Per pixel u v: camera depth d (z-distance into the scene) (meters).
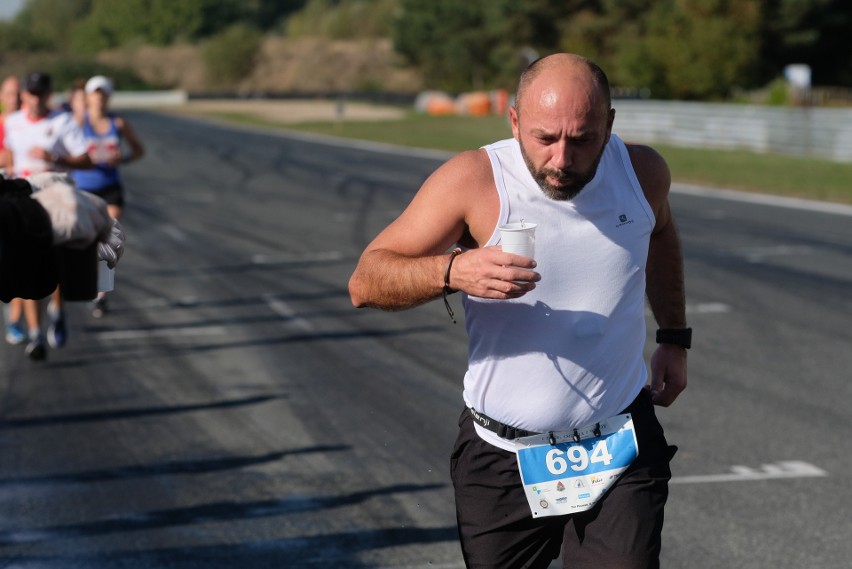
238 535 17.45
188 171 94.75
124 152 35.56
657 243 11.80
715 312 35.69
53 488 19.69
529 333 10.40
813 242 51.28
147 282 41.84
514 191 10.21
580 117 9.58
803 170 87.56
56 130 31.64
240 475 20.34
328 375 27.81
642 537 10.66
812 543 17.14
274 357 29.81
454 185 10.28
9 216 6.02
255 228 57.75
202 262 46.66
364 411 24.50
